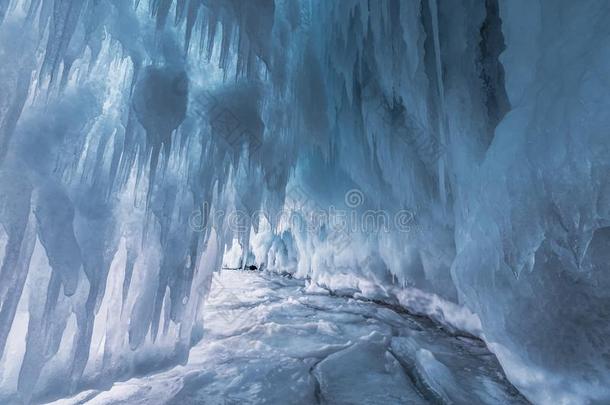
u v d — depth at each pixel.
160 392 2.95
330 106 6.72
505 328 3.13
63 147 2.41
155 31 3.12
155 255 3.14
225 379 3.31
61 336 2.33
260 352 4.21
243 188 4.61
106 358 2.75
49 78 2.43
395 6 4.58
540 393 2.82
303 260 11.59
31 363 2.16
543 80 2.52
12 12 2.18
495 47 3.60
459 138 4.00
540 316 2.82
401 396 3.13
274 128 4.99
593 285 2.47
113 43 2.82
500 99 3.58
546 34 2.59
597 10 2.22
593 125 2.06
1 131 2.03
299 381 3.36
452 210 5.02
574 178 2.18
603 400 2.38
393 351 4.43
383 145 5.88
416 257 6.60
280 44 4.85
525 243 2.53
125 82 2.94
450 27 4.04
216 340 4.61
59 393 2.35
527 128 2.53
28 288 2.36
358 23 5.38
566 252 2.46
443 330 5.67
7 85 2.07
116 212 2.80
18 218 2.10
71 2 2.31
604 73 2.04
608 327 2.41
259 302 7.89
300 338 4.93
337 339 4.95
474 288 3.37
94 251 2.51
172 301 3.20
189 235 3.41
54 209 2.29
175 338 3.46
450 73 4.06
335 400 3.03
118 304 2.93
